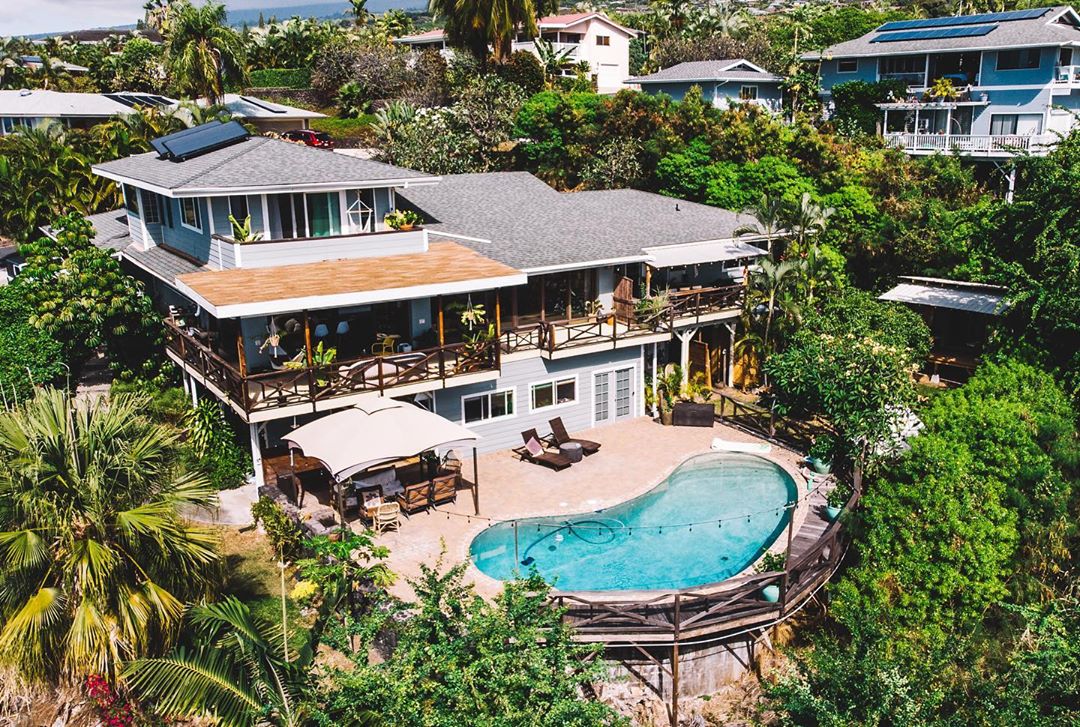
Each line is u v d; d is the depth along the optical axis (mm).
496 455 29422
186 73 57375
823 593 22484
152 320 31734
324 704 14102
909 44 57125
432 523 24000
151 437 18594
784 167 43562
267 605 20609
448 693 13602
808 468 27703
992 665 19312
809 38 83500
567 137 53750
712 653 20094
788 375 28406
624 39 85312
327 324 27719
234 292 24172
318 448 22484
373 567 18203
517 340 29578
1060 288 27797
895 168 44000
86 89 81312
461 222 34375
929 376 34750
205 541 18672
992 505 21672
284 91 76688
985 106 53219
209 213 28438
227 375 25234
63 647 16781
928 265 38969
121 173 33688
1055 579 21656
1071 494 22688
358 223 30547
